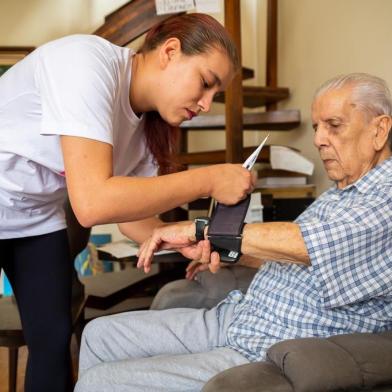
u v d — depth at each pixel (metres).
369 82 1.21
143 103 1.19
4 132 1.14
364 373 0.85
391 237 1.08
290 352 0.89
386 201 1.08
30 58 1.10
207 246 1.11
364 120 1.21
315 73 2.82
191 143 3.59
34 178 1.19
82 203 0.94
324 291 1.06
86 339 1.33
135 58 1.17
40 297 1.29
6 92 1.13
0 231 1.24
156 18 2.42
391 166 1.19
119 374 1.06
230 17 2.36
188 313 1.36
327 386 0.82
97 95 0.98
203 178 1.04
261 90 2.94
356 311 1.17
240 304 1.36
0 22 3.41
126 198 0.96
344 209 1.11
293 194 2.57
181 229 1.18
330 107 1.23
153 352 1.28
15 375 1.89
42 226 1.29
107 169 0.97
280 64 3.23
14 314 1.81
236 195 1.08
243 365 0.94
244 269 1.64
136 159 1.41
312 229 1.04
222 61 1.08
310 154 2.88
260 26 3.51
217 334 1.31
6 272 1.33
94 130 0.96
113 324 1.31
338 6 2.57
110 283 2.48
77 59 1.00
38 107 1.10
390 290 1.09
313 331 1.18
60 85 0.98
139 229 1.43
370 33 2.33
